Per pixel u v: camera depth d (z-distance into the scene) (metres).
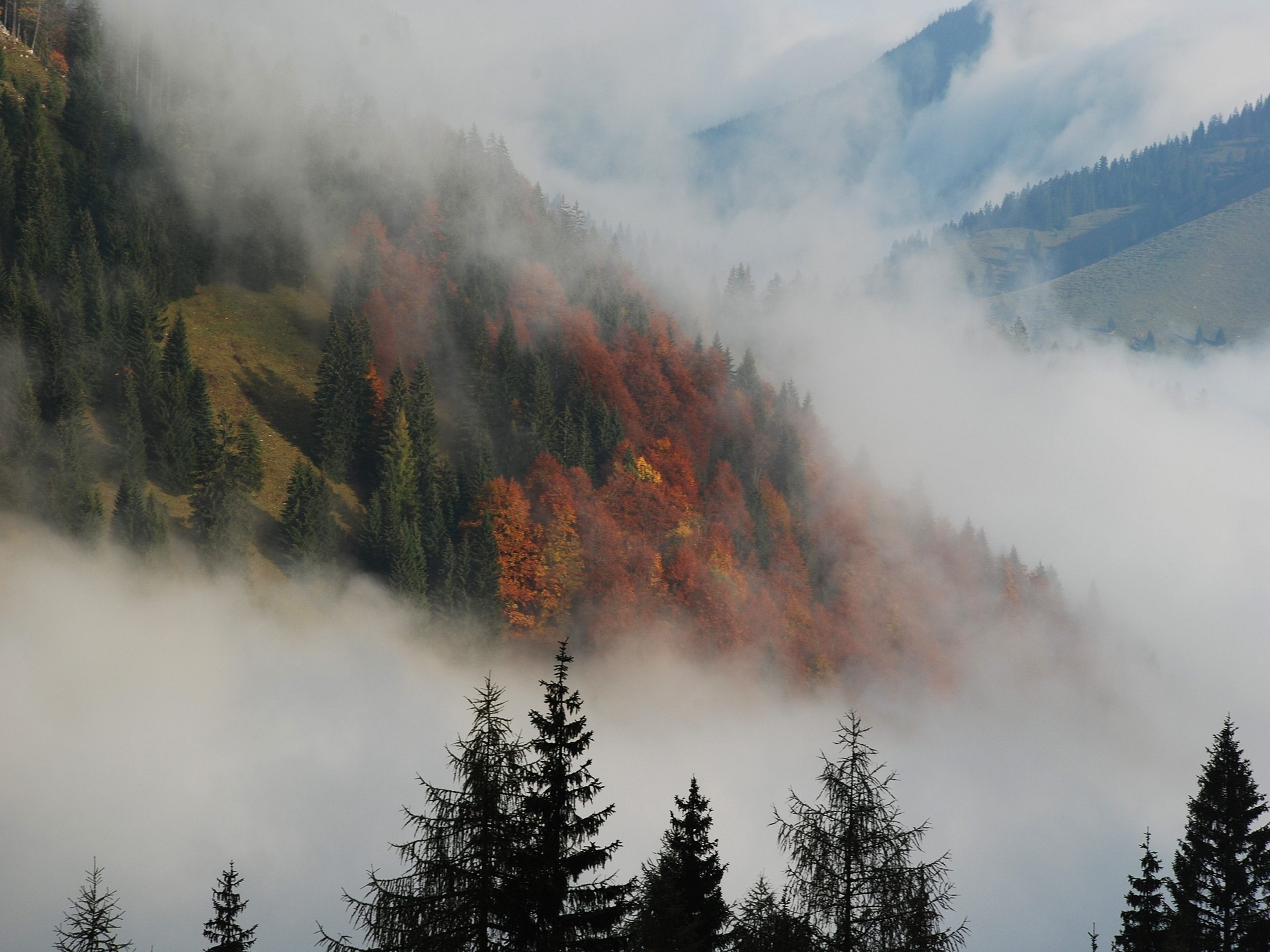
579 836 20.59
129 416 120.75
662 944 22.44
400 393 142.88
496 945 19.03
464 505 140.75
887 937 19.89
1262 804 35.16
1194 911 34.41
